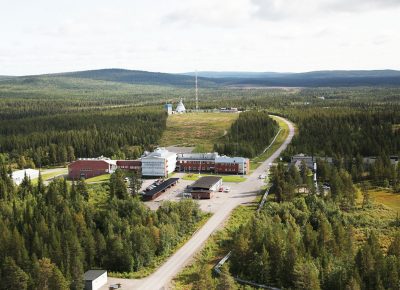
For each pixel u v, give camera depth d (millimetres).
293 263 115312
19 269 113688
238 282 117438
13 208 157625
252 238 128625
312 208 164375
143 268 128000
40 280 111875
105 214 154500
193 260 132000
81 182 190625
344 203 175250
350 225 149000
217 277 119125
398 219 156750
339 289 107312
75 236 130625
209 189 192875
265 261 118312
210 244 142750
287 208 161750
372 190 199500
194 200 185250
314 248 124250
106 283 118500
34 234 134750
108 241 133375
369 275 110000
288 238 126062
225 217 166750
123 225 144625
